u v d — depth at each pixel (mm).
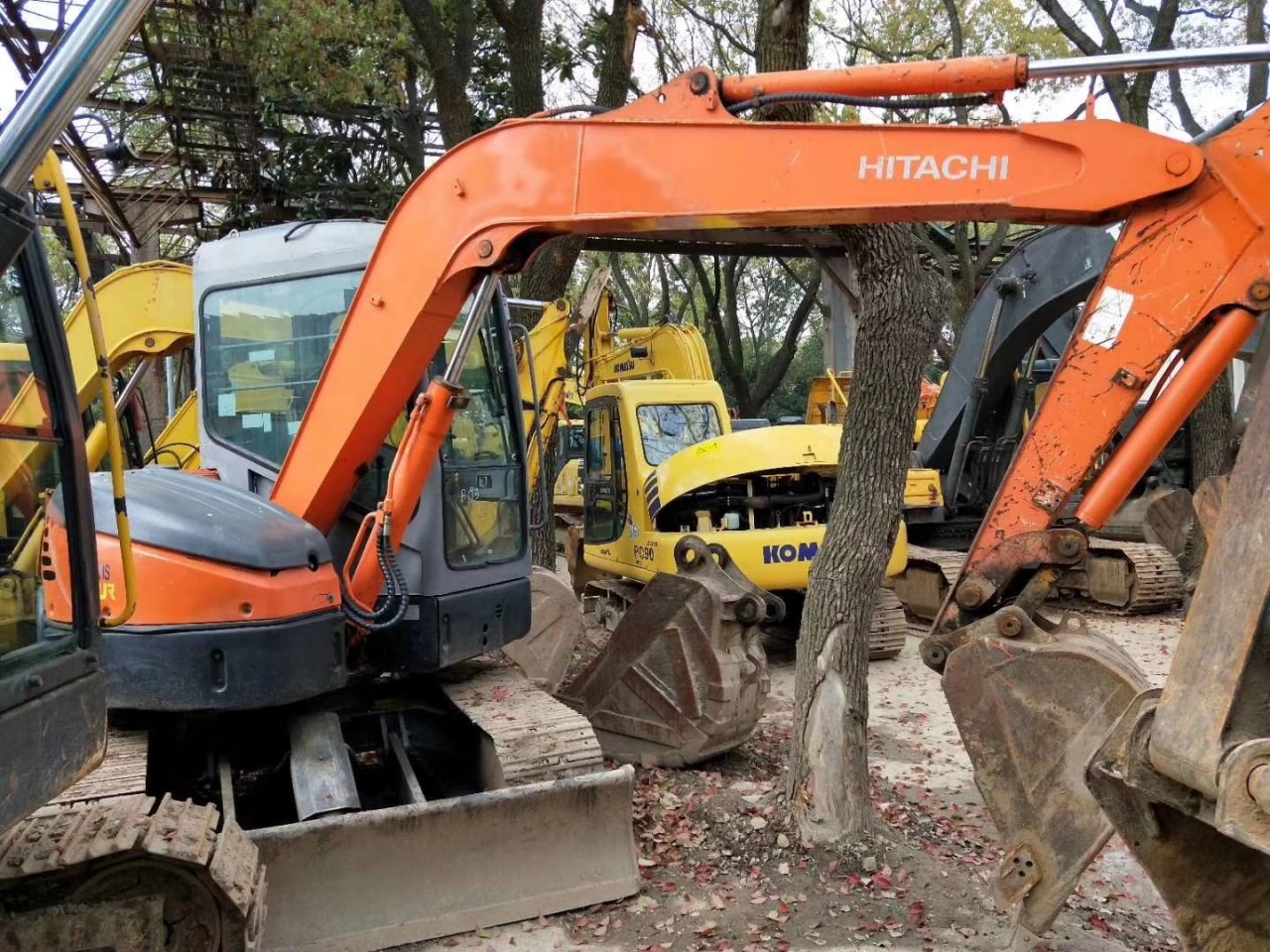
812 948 3883
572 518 12836
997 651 3475
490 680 5293
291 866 3838
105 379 2812
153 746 4598
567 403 12180
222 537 4066
